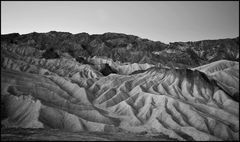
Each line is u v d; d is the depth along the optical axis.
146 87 95.38
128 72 162.38
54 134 54.19
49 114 65.94
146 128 66.69
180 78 97.38
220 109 77.75
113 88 96.00
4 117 65.94
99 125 64.94
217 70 114.12
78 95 88.75
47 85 84.00
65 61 142.62
